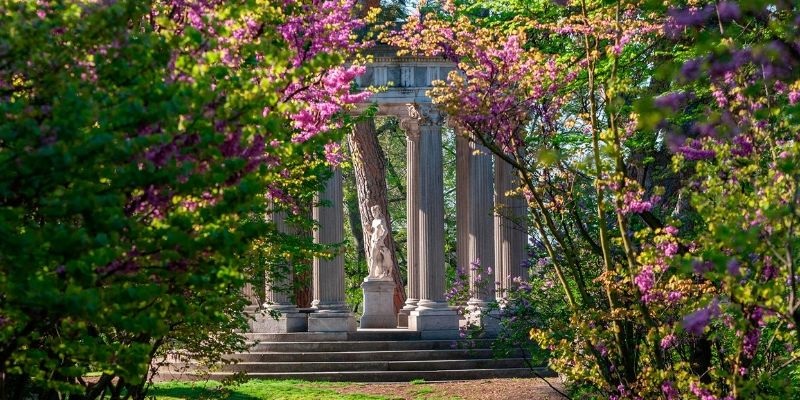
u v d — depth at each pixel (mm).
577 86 24141
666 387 14562
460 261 49281
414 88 46719
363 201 50844
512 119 16797
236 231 11305
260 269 22875
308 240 28391
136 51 10523
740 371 13711
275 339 44469
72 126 9547
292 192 21359
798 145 11695
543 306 27453
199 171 10656
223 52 11031
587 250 22078
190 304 12789
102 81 10477
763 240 11883
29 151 9609
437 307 46469
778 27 11797
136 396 19625
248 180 10578
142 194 10719
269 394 35156
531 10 28906
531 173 17188
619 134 15031
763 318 12828
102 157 9992
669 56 21984
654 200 14750
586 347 16281
